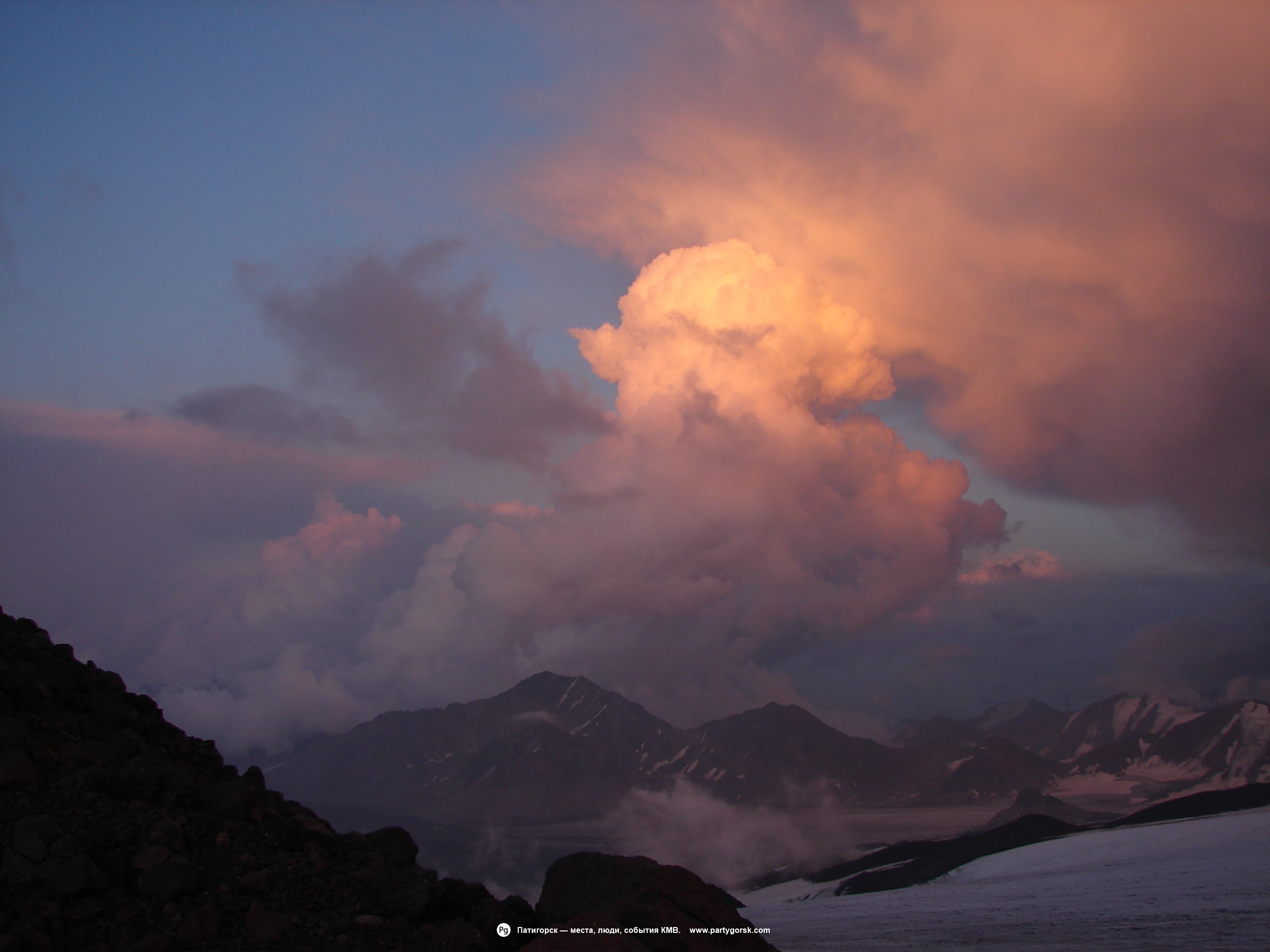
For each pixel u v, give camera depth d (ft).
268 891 42.34
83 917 38.09
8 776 45.06
